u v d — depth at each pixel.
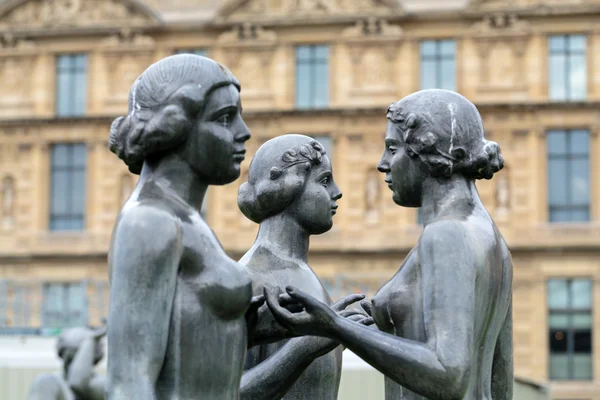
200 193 5.80
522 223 50.69
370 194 51.53
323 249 51.16
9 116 53.69
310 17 52.22
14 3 53.88
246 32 52.72
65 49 53.78
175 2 53.44
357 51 52.22
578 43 51.12
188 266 5.55
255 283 6.88
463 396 5.71
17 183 53.59
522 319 50.28
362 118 51.72
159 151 5.71
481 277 5.84
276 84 52.53
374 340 5.70
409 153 6.10
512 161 50.84
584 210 50.59
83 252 52.69
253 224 52.25
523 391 28.27
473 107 6.16
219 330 5.57
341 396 23.23
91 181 53.31
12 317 48.53
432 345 5.68
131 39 53.44
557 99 50.97
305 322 5.77
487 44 51.38
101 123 53.41
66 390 15.52
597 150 50.59
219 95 5.74
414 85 51.84
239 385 5.71
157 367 5.44
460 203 6.06
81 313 48.53
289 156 7.02
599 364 49.69
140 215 5.51
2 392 26.72
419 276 5.88
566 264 50.25
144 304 5.42
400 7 51.66
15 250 53.03
